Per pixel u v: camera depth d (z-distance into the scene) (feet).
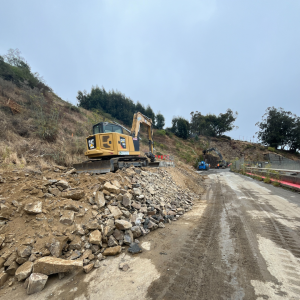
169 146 122.83
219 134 191.62
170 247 11.48
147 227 14.19
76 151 36.68
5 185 12.64
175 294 7.25
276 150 165.37
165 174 32.89
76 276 8.70
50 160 29.68
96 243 10.61
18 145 29.40
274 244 11.07
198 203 23.97
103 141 25.09
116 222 12.25
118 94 125.90
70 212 11.63
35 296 7.49
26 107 45.11
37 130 36.81
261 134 181.16
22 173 15.92
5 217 10.06
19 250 8.93
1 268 8.41
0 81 48.96
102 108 116.26
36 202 11.30
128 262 9.83
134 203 15.89
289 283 7.54
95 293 7.54
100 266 9.48
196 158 117.91
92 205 13.69
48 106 55.93
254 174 49.21
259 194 26.23
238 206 20.42
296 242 11.23
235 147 163.63
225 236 12.66
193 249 11.05
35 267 8.26
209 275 8.39
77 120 59.77
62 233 10.38
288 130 166.50
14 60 68.64
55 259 8.84
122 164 26.11
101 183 17.07
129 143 28.66
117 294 7.43
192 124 190.49
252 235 12.51
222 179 49.93
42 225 10.40
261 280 7.82
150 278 8.38
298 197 23.09
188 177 43.75
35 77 68.08
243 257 9.77
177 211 19.45
